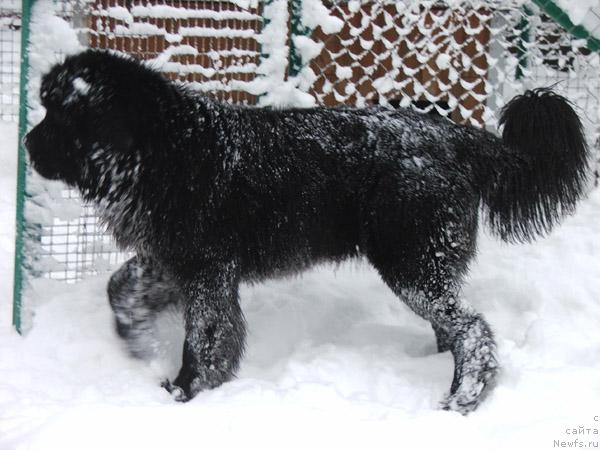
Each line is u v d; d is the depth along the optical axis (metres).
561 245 2.92
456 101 2.91
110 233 2.45
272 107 2.54
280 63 2.80
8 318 2.64
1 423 2.06
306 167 2.37
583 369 2.27
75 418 2.01
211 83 2.79
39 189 2.60
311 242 2.42
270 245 2.38
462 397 2.21
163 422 2.01
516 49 3.02
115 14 2.66
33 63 2.54
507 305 2.70
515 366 2.28
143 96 2.31
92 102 2.28
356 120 2.41
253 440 1.98
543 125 2.40
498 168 2.44
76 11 2.63
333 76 2.97
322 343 2.55
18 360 2.43
